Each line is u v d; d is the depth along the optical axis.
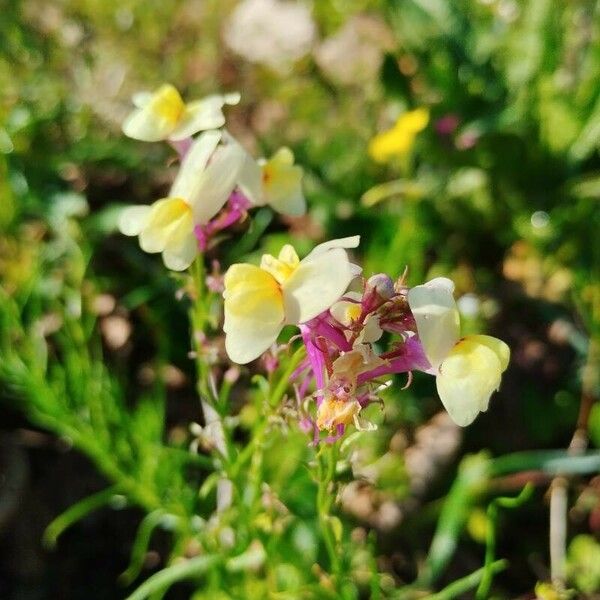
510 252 0.23
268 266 0.10
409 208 0.22
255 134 0.26
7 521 0.18
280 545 0.15
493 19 0.25
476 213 0.23
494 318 0.21
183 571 0.13
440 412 0.19
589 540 0.18
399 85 0.24
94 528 0.18
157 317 0.20
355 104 0.26
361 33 0.27
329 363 0.09
